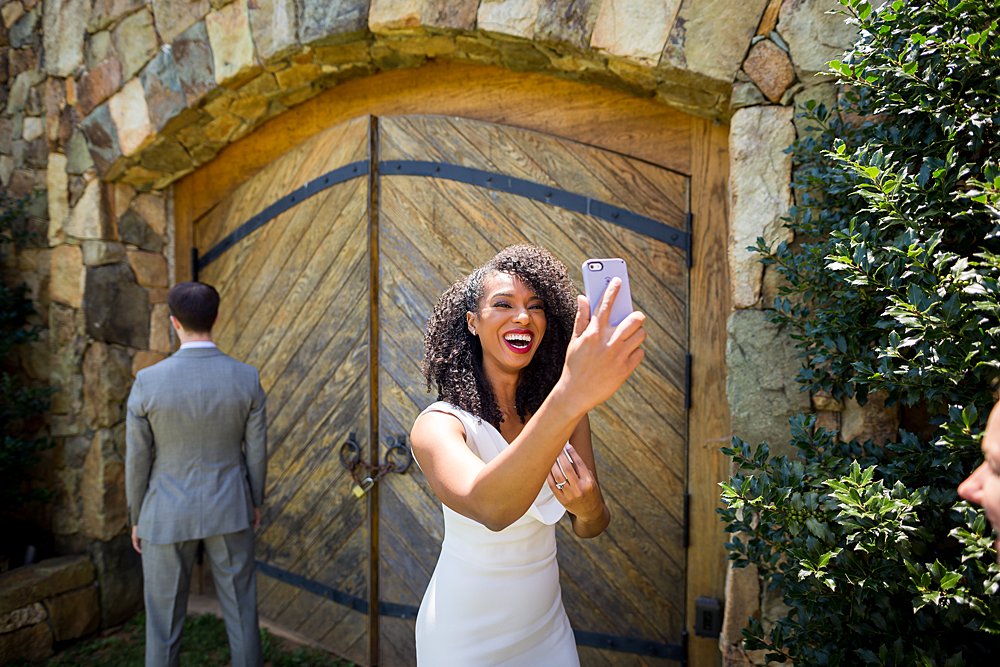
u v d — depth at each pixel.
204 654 3.07
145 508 2.57
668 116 2.53
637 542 2.60
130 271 3.53
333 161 3.09
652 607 2.59
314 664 3.04
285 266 3.27
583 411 1.01
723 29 2.13
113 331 3.46
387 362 2.96
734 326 2.09
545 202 2.70
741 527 1.82
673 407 2.54
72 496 3.46
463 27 2.49
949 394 1.55
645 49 2.23
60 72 3.49
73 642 3.25
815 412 1.99
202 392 2.56
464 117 2.85
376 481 2.98
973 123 1.56
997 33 1.58
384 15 2.57
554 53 2.46
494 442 1.48
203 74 3.03
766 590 2.01
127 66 3.24
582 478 1.48
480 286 1.55
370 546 2.98
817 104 2.03
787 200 2.05
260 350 3.37
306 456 3.21
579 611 2.69
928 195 1.62
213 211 3.57
